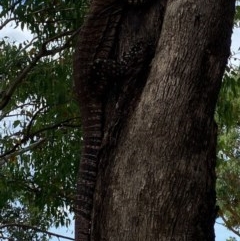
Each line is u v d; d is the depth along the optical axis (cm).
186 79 372
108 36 450
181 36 380
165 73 374
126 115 381
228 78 841
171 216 351
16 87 852
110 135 379
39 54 811
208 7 385
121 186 362
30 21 838
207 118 373
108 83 425
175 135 361
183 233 351
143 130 365
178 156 359
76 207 397
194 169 361
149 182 355
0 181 905
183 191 355
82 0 825
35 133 847
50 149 915
